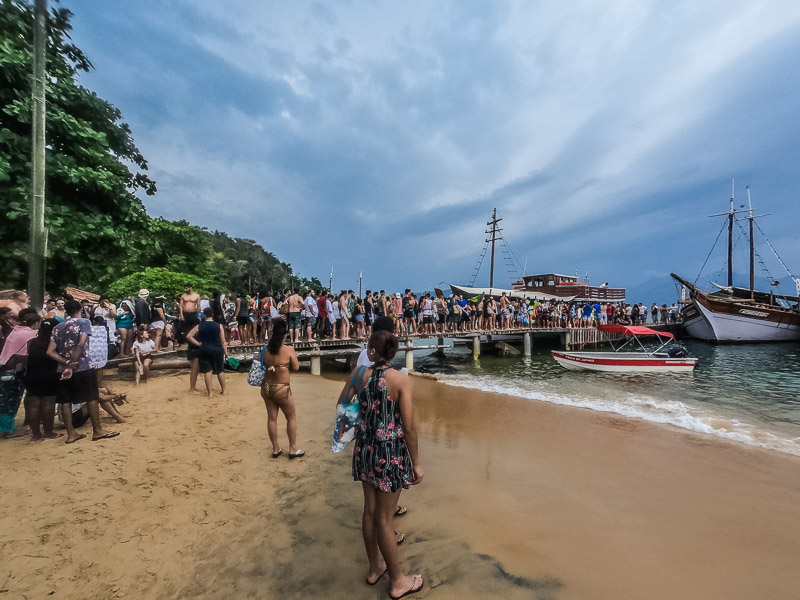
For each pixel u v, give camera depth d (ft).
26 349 17.04
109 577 8.75
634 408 28.91
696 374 48.57
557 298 105.91
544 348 88.33
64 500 11.99
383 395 8.44
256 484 13.75
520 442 19.57
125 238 34.99
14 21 29.12
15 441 16.78
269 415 16.17
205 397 25.64
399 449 8.28
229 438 18.30
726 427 23.38
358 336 49.78
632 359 49.14
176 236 92.53
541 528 11.34
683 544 10.66
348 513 11.94
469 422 23.35
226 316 47.19
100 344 17.60
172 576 8.90
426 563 9.61
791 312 91.71
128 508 11.75
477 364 61.31
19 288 30.19
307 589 8.58
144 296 32.50
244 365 38.75
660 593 8.65
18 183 27.43
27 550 9.53
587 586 8.81
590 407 28.12
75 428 18.38
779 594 8.71
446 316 62.95
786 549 10.52
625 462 16.94
